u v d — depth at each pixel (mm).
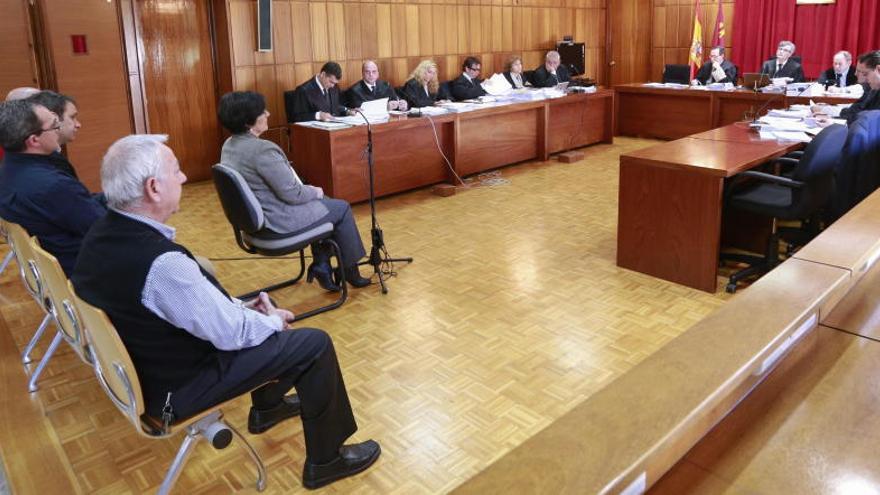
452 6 7586
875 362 1443
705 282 3461
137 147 1651
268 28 6109
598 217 4844
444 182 5926
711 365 1259
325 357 1944
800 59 7219
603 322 3135
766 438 1204
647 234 3643
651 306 3301
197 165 6316
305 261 4098
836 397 1325
